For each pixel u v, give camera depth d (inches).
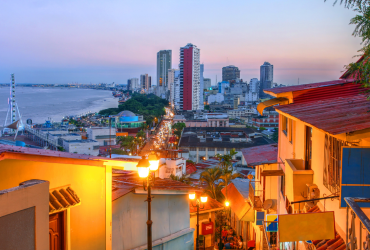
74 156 310.2
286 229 300.5
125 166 343.6
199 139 4055.1
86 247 330.3
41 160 266.2
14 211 170.7
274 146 906.7
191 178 2635.3
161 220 505.4
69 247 310.7
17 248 172.2
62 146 3777.1
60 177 307.4
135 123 6471.5
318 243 336.2
